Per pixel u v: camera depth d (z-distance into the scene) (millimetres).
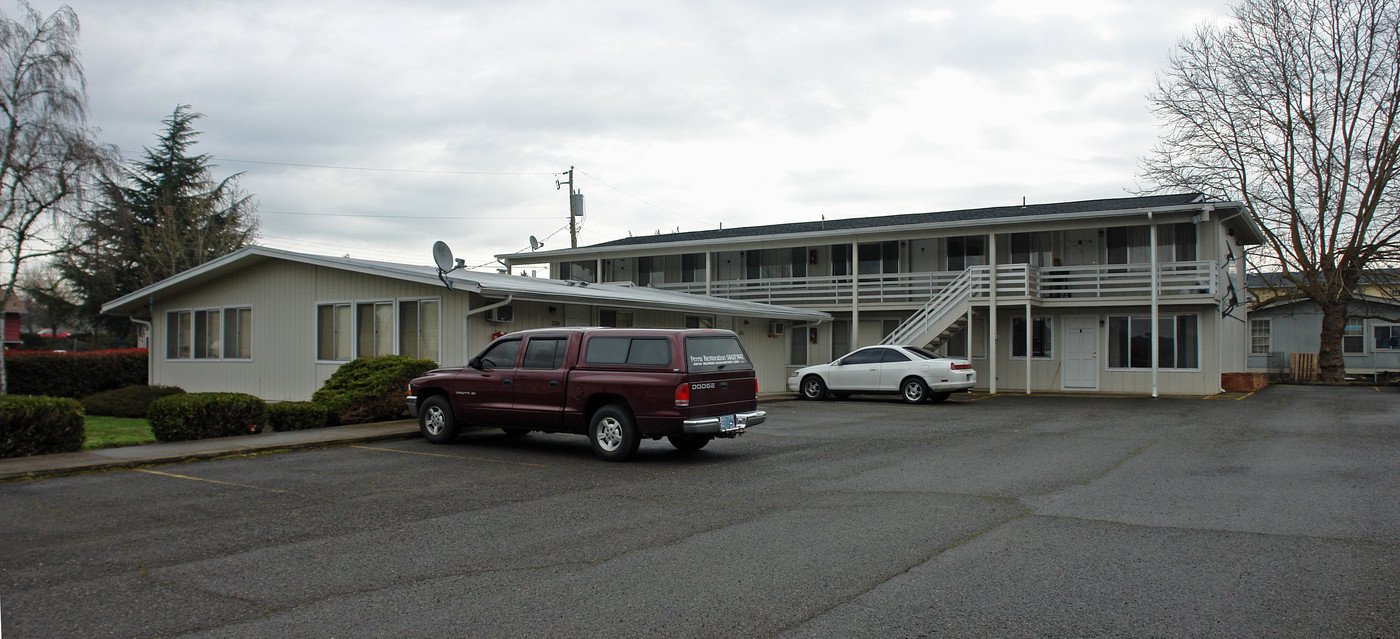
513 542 6348
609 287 23203
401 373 15016
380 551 6082
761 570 5520
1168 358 24562
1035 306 25453
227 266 19828
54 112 26141
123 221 28156
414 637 4301
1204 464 10203
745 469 10023
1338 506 7535
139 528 6836
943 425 15414
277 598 4973
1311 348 36188
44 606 4812
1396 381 30094
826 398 22734
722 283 31250
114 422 16500
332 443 12117
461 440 12852
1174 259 24812
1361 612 4609
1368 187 28094
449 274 17219
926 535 6484
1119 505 7652
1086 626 4402
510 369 11703
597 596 4984
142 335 42812
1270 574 5355
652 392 10406
